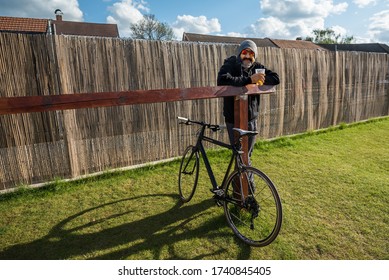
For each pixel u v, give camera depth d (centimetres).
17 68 343
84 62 380
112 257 240
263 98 554
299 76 604
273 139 573
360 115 761
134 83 418
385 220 283
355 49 3553
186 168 352
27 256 244
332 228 272
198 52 466
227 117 317
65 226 288
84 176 403
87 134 402
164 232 273
